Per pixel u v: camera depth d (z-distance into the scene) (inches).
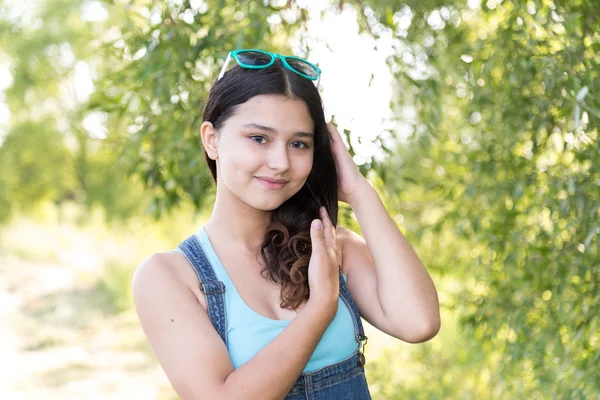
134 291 64.9
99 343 338.3
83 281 472.1
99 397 264.8
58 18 467.8
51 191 560.1
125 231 490.0
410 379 164.4
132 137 115.3
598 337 112.0
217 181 70.2
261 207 66.2
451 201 135.7
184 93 111.6
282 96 65.4
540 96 109.2
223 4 106.8
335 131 74.8
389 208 150.8
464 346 154.1
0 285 479.5
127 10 118.4
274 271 68.2
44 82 490.3
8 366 305.6
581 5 98.7
